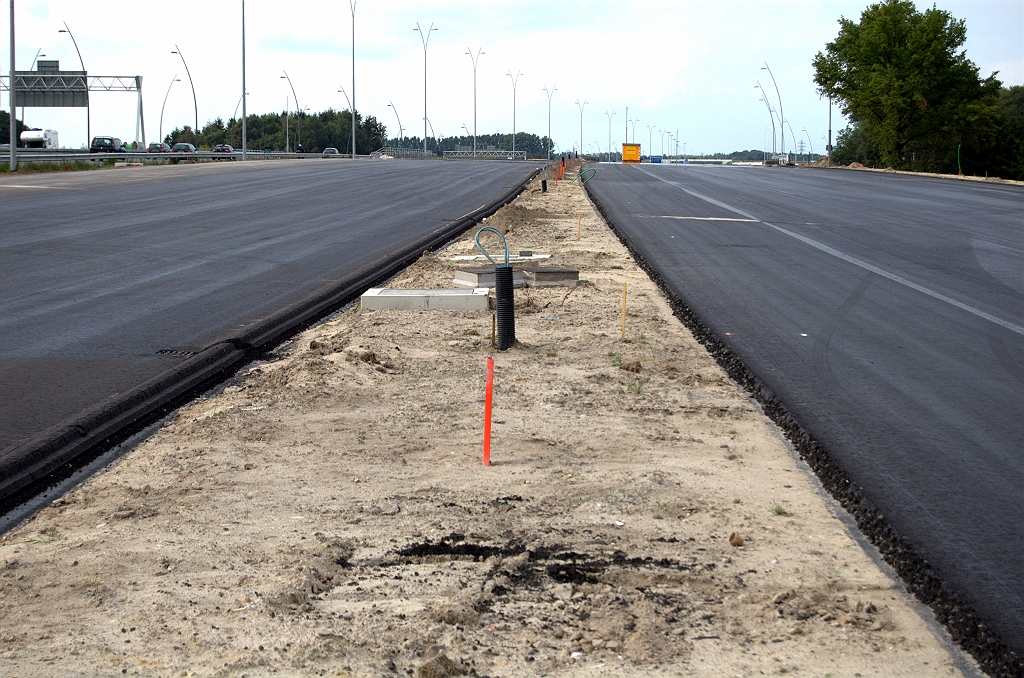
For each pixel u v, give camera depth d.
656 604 4.81
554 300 14.00
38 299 13.49
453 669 4.14
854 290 15.59
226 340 10.77
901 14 79.00
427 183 45.94
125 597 4.79
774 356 10.64
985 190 46.03
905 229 26.31
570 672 4.18
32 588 4.89
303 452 7.10
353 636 4.42
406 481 6.52
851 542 5.70
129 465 6.79
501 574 5.11
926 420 8.25
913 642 4.57
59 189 36.50
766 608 4.81
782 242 22.62
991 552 5.59
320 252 19.22
